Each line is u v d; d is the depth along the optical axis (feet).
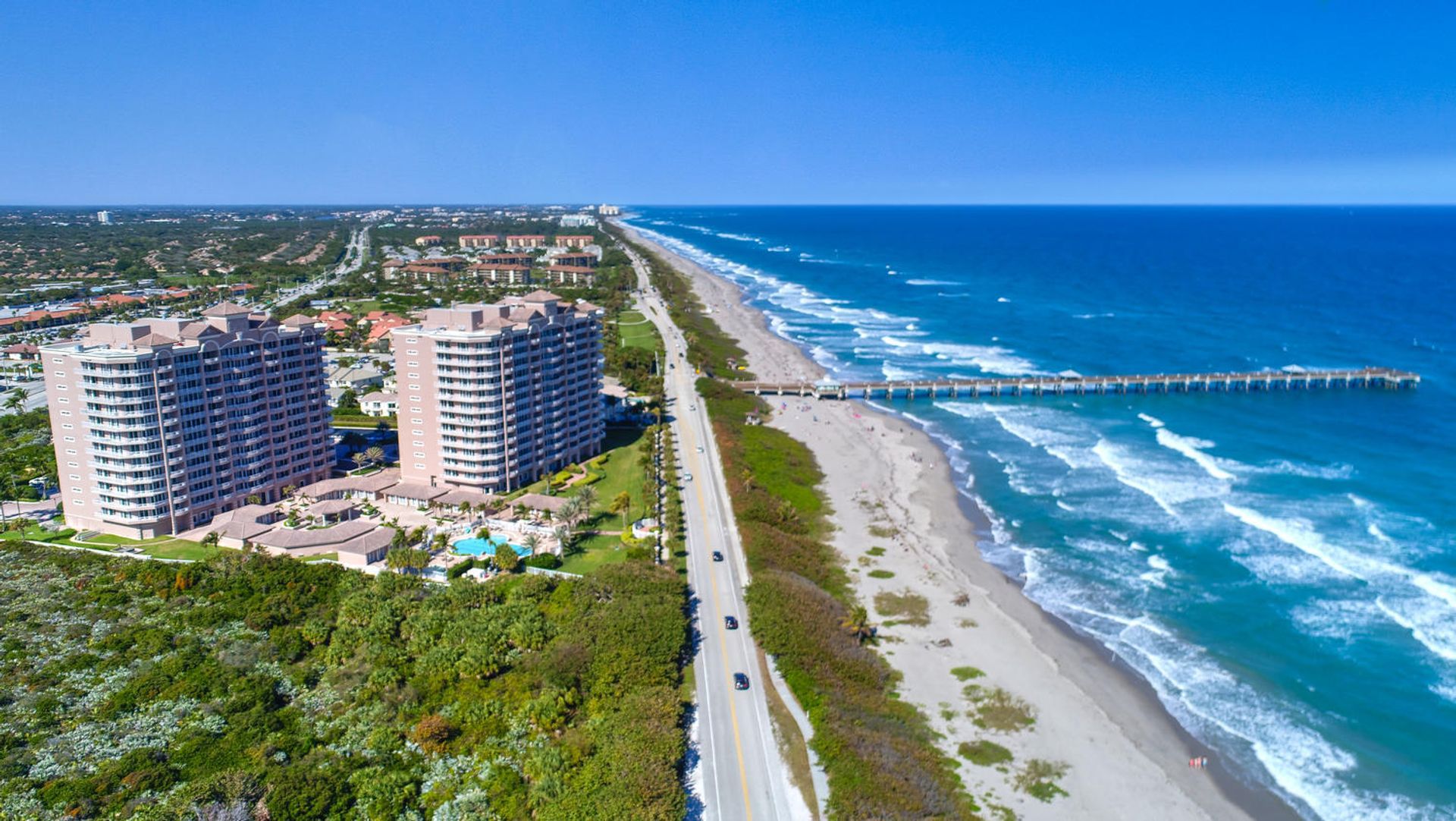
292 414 539.70
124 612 401.49
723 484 569.64
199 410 486.38
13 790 285.43
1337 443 645.92
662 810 267.59
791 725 323.78
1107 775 310.24
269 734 316.81
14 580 429.38
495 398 519.19
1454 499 533.96
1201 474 590.96
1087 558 474.49
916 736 327.88
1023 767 313.32
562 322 568.82
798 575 444.14
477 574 432.66
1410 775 311.27
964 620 415.23
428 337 512.63
